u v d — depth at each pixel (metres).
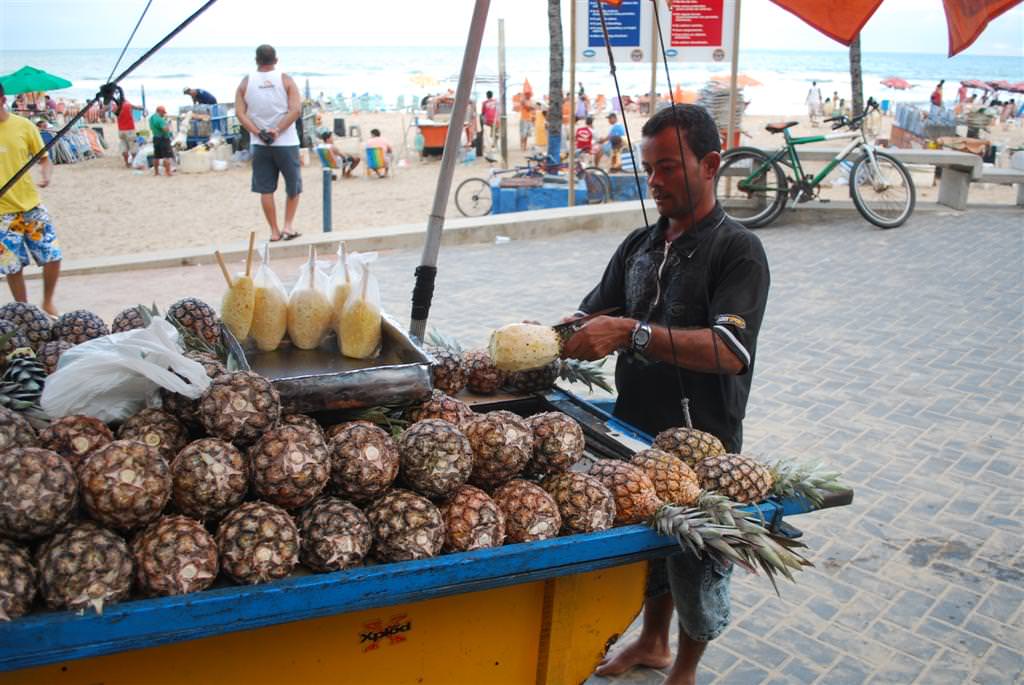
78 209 17.81
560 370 3.78
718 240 3.20
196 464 2.29
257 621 2.12
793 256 10.91
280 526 2.25
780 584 4.54
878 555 4.77
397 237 11.66
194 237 15.16
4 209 7.86
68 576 2.02
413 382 2.75
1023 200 13.58
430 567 2.27
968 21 3.33
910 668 3.92
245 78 11.15
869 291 9.49
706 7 12.01
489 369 3.51
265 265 3.21
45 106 32.59
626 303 3.53
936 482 5.54
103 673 2.20
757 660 3.98
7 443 2.33
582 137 22.53
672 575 3.23
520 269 10.52
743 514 2.67
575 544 2.47
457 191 16.67
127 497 2.15
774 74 107.38
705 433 3.10
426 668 2.59
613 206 13.05
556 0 16.95
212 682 2.32
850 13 3.36
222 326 3.16
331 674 2.46
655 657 3.91
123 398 2.59
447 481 2.49
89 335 3.38
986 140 26.50
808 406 6.65
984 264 10.52
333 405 2.67
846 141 22.89
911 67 153.88
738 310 3.09
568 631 2.76
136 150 25.02
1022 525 5.06
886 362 7.53
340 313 3.14
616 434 3.23
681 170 3.16
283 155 11.38
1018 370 7.38
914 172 20.28
